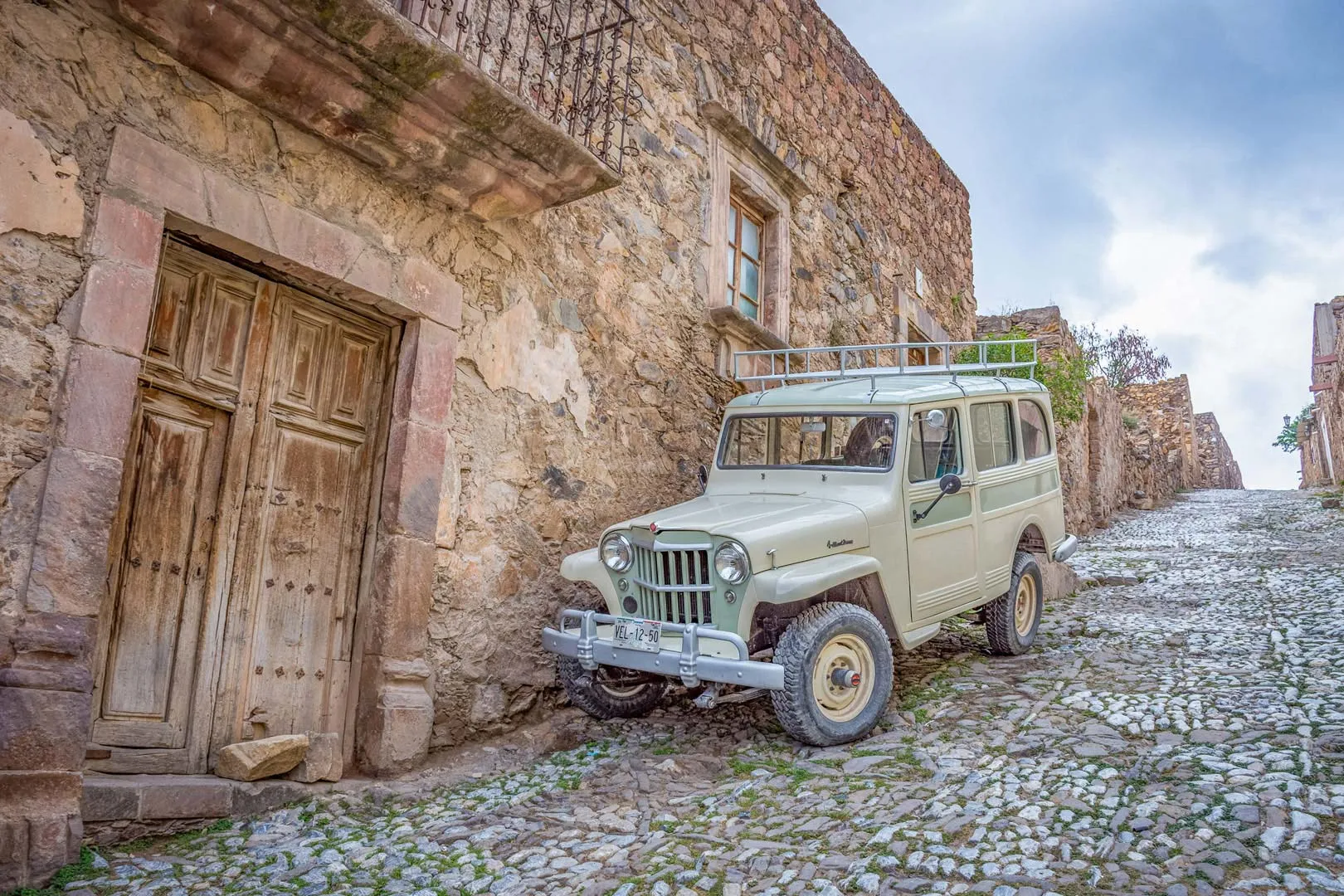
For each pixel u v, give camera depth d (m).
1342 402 17.89
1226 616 6.86
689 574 4.36
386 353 4.58
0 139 3.06
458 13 4.46
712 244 6.85
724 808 3.52
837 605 4.38
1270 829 2.85
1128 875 2.66
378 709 4.13
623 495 5.77
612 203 5.94
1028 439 6.35
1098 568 9.77
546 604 5.12
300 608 4.12
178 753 3.64
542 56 5.35
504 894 2.89
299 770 3.85
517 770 4.30
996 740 4.08
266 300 4.07
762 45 7.90
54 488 3.05
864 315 9.16
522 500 5.06
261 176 3.87
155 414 3.66
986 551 5.55
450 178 4.46
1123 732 4.08
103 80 3.36
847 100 9.41
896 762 3.90
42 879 2.85
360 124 4.02
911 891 2.67
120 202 3.33
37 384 3.09
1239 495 21.78
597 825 3.45
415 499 4.39
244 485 3.94
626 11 5.25
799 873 2.85
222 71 3.64
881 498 4.87
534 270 5.28
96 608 3.13
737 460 5.77
